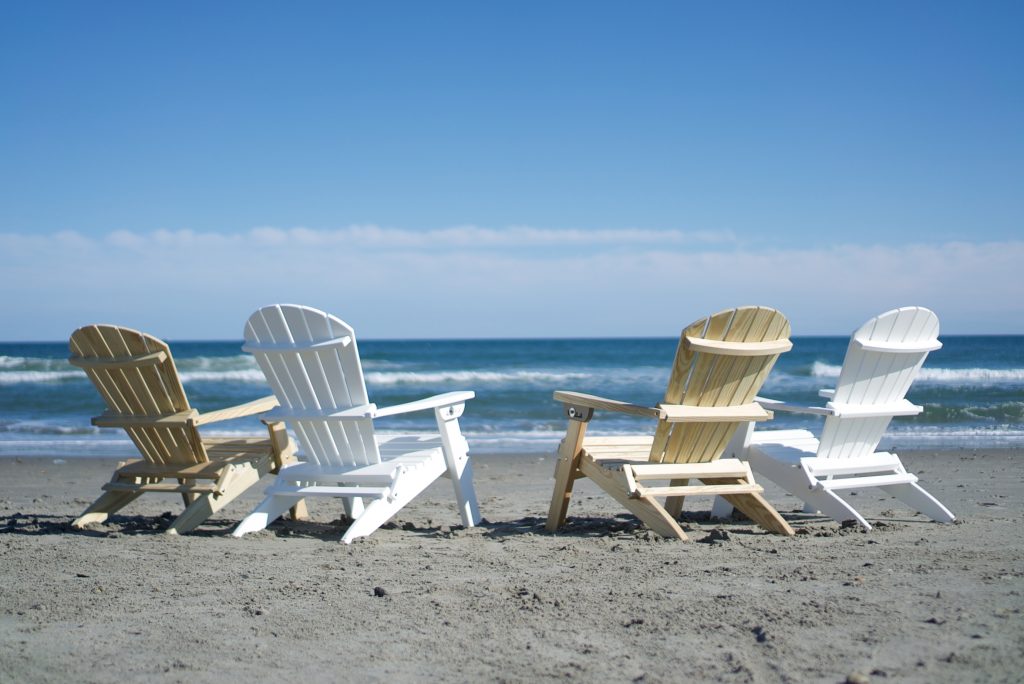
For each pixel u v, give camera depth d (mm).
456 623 2996
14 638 2867
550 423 14531
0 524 5398
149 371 4828
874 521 5180
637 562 3988
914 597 3141
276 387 4930
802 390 20250
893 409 4949
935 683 2270
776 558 4004
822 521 5359
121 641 2828
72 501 6727
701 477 4758
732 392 4656
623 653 2631
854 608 3000
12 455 10562
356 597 3387
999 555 3947
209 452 5387
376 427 14125
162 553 4332
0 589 3537
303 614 3139
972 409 15102
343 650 2719
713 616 2979
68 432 13297
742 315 4371
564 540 4727
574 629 2895
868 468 5109
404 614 3127
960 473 8078
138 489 5137
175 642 2814
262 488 7504
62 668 2566
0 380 21453
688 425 4707
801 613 2961
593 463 4953
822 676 2359
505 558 4180
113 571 3893
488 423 14625
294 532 5125
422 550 4438
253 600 3352
